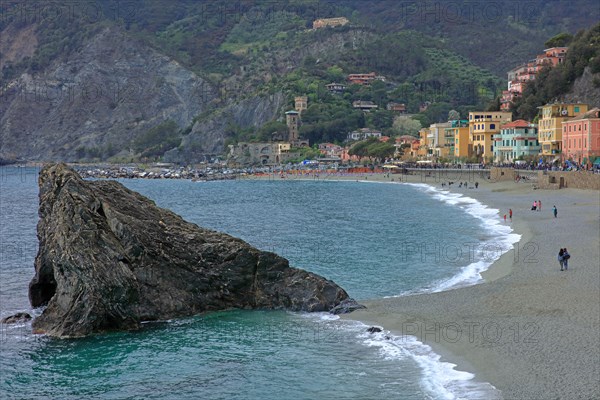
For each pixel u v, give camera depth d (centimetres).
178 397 3684
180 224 5650
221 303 5322
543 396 3388
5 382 3912
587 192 12750
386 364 4028
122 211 5400
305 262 7181
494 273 6294
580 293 5181
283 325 4881
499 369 3794
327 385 3756
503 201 13238
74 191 5219
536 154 19050
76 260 4781
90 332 4712
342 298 5312
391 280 6225
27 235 10506
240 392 3716
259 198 17550
